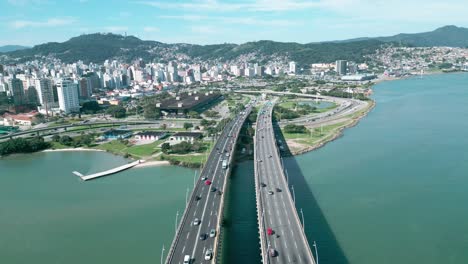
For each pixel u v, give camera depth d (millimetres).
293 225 189500
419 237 199000
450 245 191375
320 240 197000
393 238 198250
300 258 160125
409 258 180875
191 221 199875
